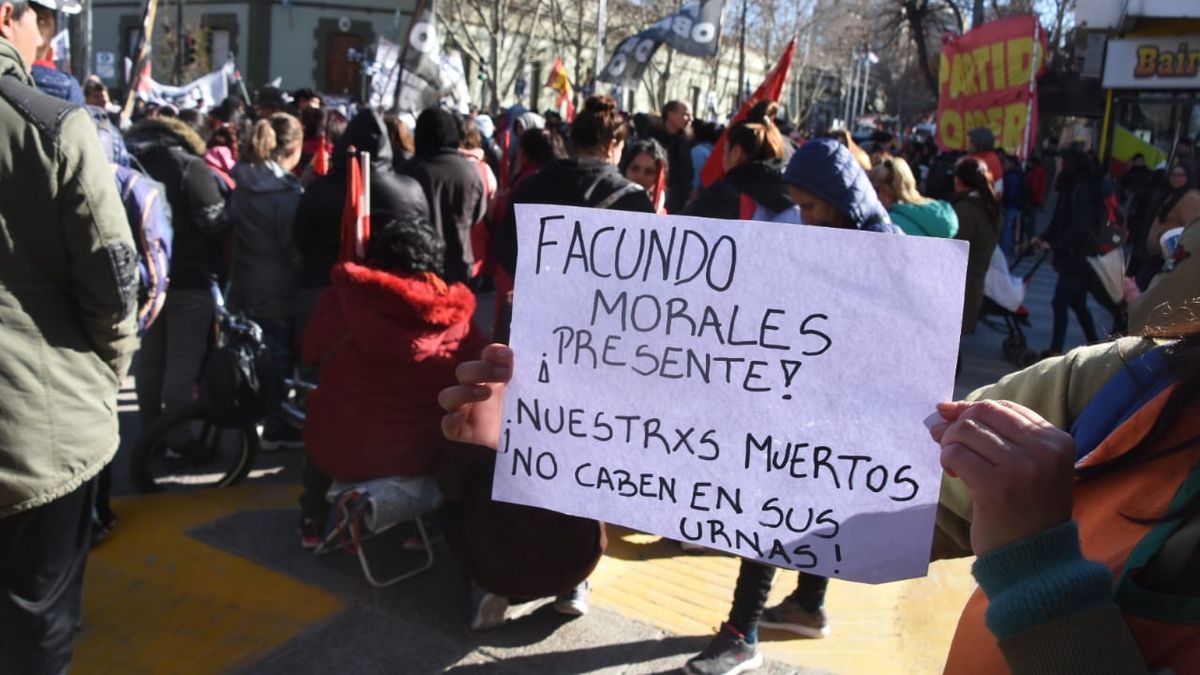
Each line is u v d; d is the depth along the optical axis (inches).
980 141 414.0
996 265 296.0
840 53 1936.5
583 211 56.9
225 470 182.9
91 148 83.9
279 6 1224.8
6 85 81.3
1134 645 34.9
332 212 181.0
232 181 202.4
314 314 134.3
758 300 52.8
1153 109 551.2
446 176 204.4
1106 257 212.4
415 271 130.5
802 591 124.9
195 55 1101.7
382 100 497.4
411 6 1236.5
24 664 87.6
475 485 113.3
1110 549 39.9
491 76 1199.6
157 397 182.2
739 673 115.1
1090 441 43.0
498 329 127.5
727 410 53.8
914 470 49.6
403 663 117.6
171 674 114.2
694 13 427.2
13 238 82.1
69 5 106.7
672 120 296.7
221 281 180.1
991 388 51.7
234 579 136.9
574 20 1321.4
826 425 51.4
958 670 44.5
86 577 136.7
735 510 53.8
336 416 130.0
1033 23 609.9
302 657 118.3
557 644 122.4
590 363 56.9
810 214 112.7
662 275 55.2
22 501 83.2
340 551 146.1
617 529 159.2
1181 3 501.4
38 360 83.9
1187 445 37.9
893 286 49.8
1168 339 42.9
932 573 146.2
